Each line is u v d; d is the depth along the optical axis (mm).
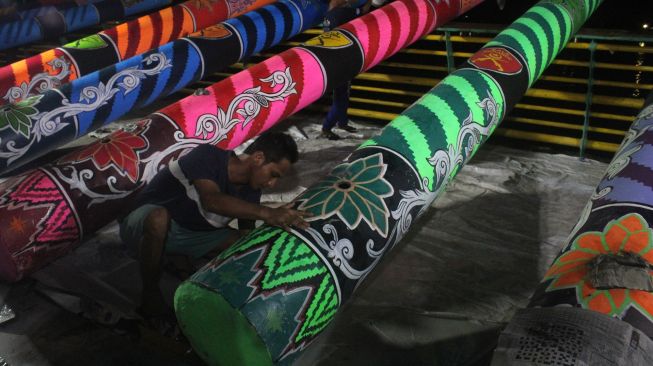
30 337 2920
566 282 2170
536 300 2164
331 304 2455
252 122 4195
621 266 2129
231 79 4238
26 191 3250
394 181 2891
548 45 4609
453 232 3861
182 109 3945
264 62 4422
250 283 2297
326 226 2539
